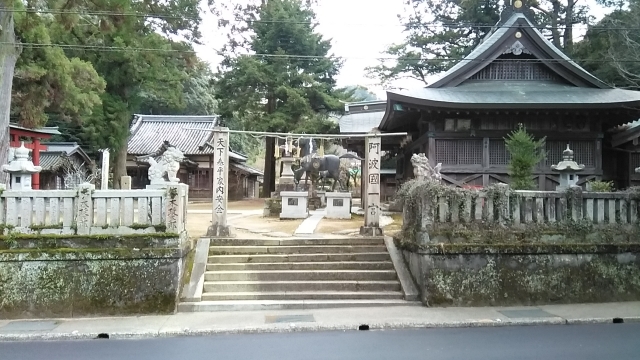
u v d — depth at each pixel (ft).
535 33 59.82
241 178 146.61
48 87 60.75
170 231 31.81
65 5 49.32
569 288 33.65
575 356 23.03
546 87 61.00
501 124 58.29
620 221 35.27
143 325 28.14
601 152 58.85
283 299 33.24
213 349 24.27
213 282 34.35
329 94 105.19
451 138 58.08
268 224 54.65
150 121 138.31
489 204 34.47
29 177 34.35
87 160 106.93
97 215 31.50
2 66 44.88
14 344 25.53
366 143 43.93
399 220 58.95
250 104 102.22
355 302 32.63
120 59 84.69
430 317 29.63
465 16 106.11
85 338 26.48
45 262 30.40
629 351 23.84
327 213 60.95
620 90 58.49
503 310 31.58
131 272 30.89
